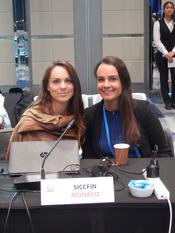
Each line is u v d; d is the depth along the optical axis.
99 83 1.91
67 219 1.31
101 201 1.26
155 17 4.56
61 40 4.50
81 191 1.27
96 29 4.44
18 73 4.63
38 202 1.27
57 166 1.52
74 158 1.55
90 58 4.49
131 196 1.30
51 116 1.82
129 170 1.57
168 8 4.55
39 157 1.55
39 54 4.55
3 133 1.98
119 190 1.36
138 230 1.34
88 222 1.32
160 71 4.70
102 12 4.41
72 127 1.85
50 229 1.32
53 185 1.27
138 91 4.69
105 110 1.95
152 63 4.64
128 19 4.45
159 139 1.97
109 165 1.59
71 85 1.82
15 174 1.51
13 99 3.21
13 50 4.58
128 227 1.33
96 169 1.48
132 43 4.52
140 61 4.61
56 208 1.28
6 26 4.52
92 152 1.97
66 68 1.81
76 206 1.27
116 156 1.65
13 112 3.11
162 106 4.80
